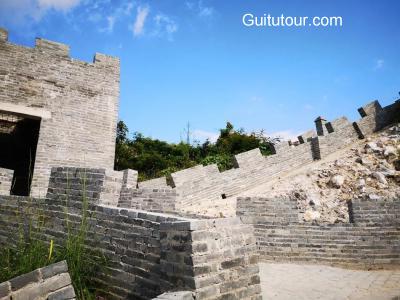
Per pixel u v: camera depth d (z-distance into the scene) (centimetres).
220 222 364
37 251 414
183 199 1279
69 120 1240
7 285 268
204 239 341
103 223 454
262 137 2584
